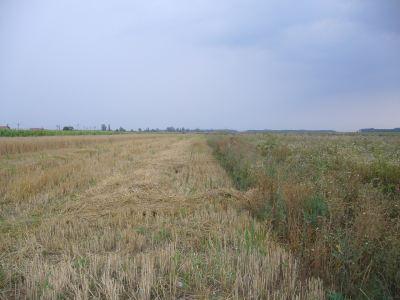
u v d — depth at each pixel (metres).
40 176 10.31
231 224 5.96
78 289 3.74
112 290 3.67
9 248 5.22
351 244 4.45
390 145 17.14
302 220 5.71
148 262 4.29
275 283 3.95
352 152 12.36
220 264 4.30
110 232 5.64
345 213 6.21
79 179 10.57
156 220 6.39
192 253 4.87
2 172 11.27
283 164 11.54
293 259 4.44
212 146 25.53
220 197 7.82
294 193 6.56
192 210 7.08
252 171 10.18
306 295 3.61
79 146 24.84
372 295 3.76
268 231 5.42
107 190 8.97
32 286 3.90
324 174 8.48
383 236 4.78
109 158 16.44
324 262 4.27
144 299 3.68
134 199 7.83
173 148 23.48
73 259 4.71
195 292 3.88
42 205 7.79
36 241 5.40
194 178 10.99
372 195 6.52
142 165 13.84
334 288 3.92
